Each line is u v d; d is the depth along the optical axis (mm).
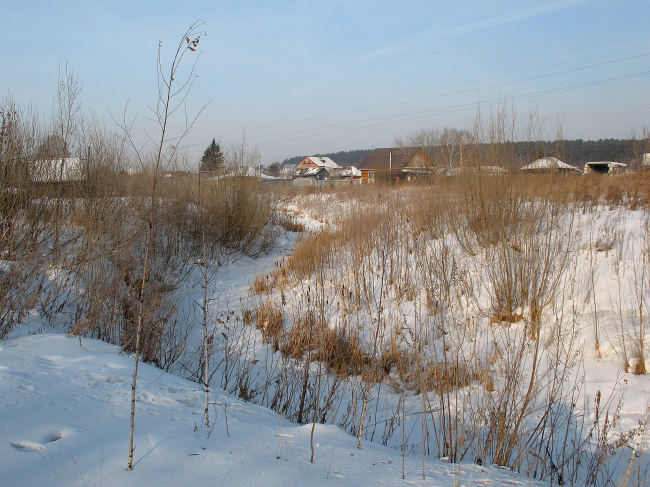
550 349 5551
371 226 11133
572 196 10727
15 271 6051
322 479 2623
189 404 3971
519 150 7922
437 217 10305
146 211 10008
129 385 4125
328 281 9570
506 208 7402
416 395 5496
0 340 5352
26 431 2908
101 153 9633
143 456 2670
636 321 5543
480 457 3652
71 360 4609
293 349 6738
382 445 3838
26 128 8070
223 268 12617
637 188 11484
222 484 2404
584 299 6152
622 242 7254
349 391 5625
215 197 13500
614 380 4848
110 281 7035
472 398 4863
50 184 7891
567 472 3420
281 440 3273
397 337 6797
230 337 7613
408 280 8297
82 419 3230
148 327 5949
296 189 31984
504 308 6703
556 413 4059
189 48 2852
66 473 2432
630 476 3195
